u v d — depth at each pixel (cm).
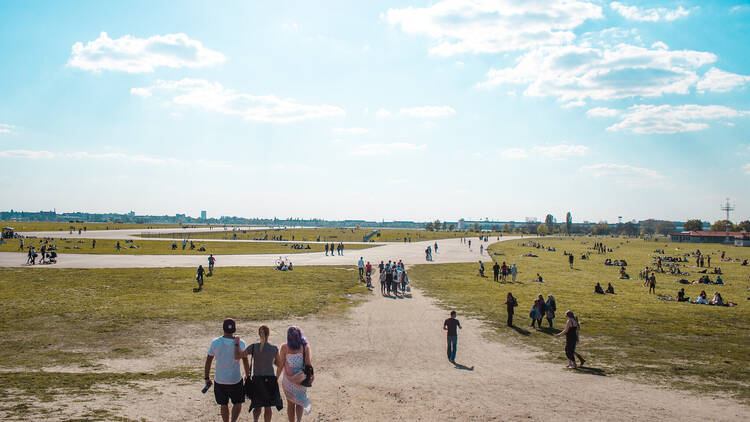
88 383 1122
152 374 1259
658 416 976
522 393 1154
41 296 2691
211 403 997
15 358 1418
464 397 1108
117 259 5328
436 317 2442
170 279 3666
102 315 2198
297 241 12412
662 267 6022
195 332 1917
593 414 984
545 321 2373
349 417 935
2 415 834
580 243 14575
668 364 1529
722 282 4350
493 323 2300
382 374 1354
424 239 15012
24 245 7325
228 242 10238
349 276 4306
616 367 1484
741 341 1928
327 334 1978
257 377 716
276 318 2288
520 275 4772
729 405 1070
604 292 3500
